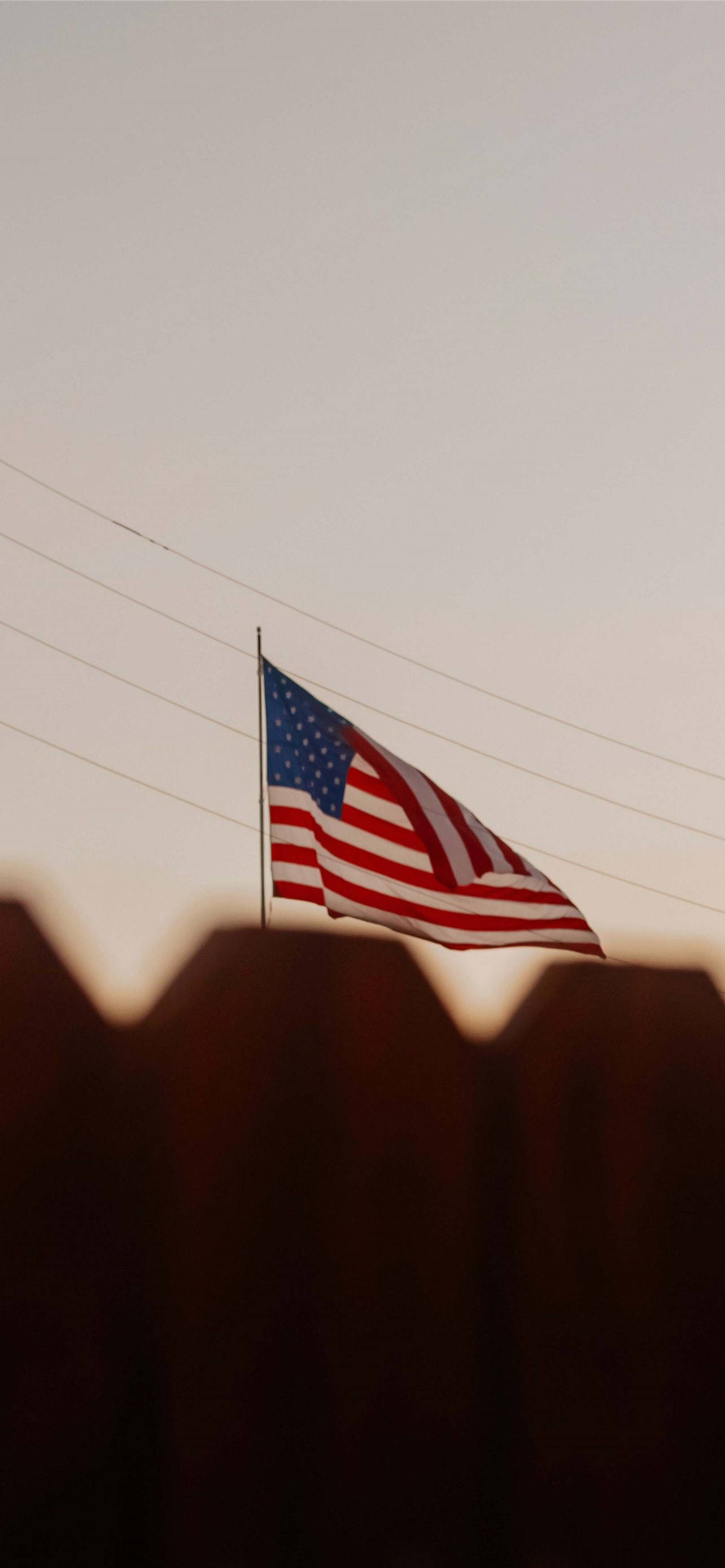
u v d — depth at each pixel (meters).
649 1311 7.89
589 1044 8.54
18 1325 6.80
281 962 8.16
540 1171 8.09
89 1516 6.59
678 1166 8.30
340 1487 7.02
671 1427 7.63
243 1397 7.07
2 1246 6.93
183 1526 6.70
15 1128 7.16
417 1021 8.24
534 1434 7.47
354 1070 7.93
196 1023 7.77
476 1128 8.09
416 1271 7.62
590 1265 7.93
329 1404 7.18
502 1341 7.66
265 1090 7.71
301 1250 7.45
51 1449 6.62
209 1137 7.52
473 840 11.19
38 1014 7.48
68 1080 7.37
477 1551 7.12
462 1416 7.38
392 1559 6.95
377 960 8.39
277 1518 6.88
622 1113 8.38
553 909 11.03
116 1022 7.69
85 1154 7.24
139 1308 7.06
